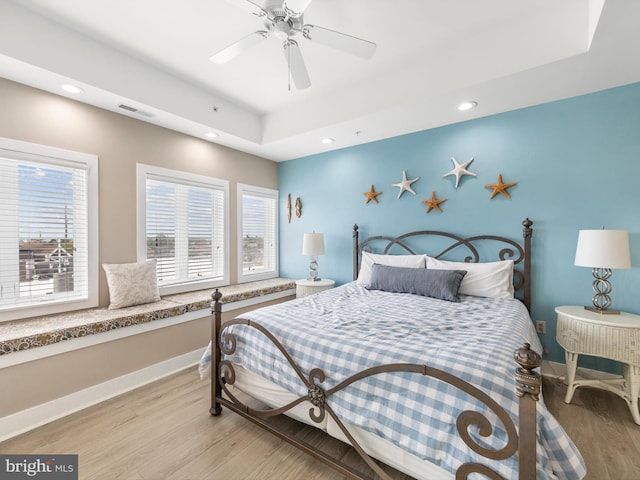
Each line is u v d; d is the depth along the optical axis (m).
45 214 2.36
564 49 1.95
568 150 2.52
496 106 2.66
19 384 1.88
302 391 1.56
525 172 2.70
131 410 2.10
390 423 1.24
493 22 2.11
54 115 2.36
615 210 2.35
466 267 2.75
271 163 4.46
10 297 2.20
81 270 2.55
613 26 1.66
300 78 2.07
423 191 3.26
